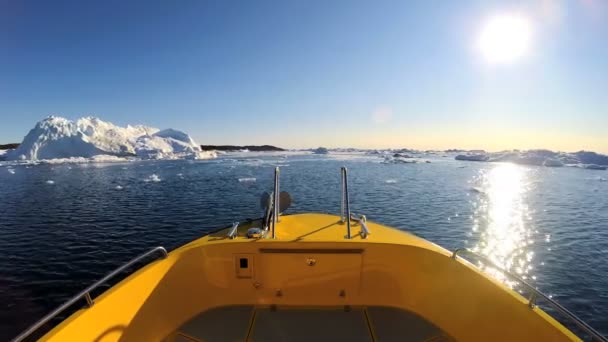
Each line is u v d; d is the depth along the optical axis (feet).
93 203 81.92
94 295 32.12
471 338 9.77
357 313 11.53
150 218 64.44
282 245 11.75
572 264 42.86
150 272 10.24
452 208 79.56
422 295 11.35
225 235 12.77
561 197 100.58
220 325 10.94
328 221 14.52
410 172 184.44
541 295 8.25
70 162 265.13
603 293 34.40
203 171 182.19
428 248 11.63
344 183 14.55
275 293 11.94
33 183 127.65
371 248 11.81
